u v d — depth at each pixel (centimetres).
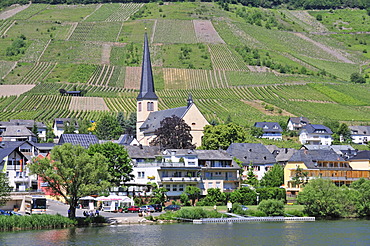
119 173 16488
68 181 13750
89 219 13950
